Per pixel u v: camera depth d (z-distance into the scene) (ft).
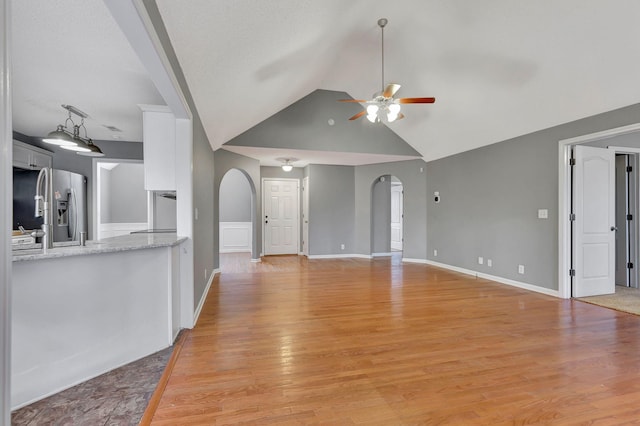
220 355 8.14
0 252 2.09
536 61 11.25
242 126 16.52
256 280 16.78
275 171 26.21
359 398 6.29
